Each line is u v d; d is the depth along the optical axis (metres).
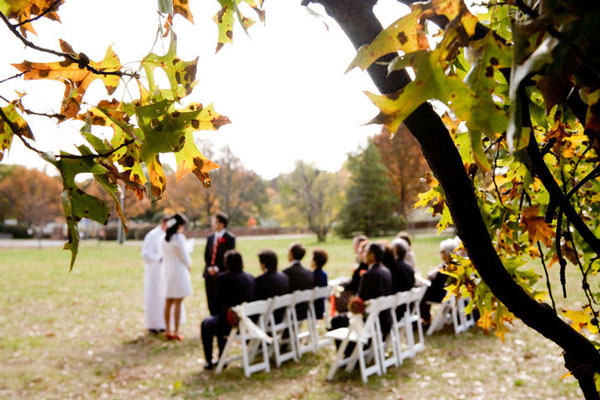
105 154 0.99
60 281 14.91
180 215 7.54
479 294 1.60
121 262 21.78
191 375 6.00
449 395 5.12
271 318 6.14
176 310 7.64
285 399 5.13
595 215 1.62
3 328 8.58
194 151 1.13
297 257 6.72
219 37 1.30
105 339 7.78
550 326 1.03
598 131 0.65
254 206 61.47
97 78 1.10
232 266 6.10
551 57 0.56
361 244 7.61
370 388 5.41
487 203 1.49
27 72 1.04
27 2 1.15
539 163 1.04
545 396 4.95
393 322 6.19
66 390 5.56
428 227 48.06
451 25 0.75
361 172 42.69
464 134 1.28
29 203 47.19
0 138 0.95
